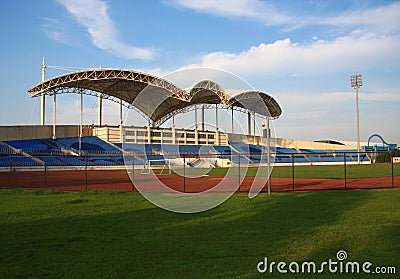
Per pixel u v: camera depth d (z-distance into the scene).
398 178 31.88
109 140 63.09
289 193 18.75
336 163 74.25
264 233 9.36
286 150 77.94
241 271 6.51
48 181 31.19
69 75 54.06
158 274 6.38
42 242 8.70
